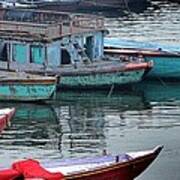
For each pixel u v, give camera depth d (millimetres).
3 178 52750
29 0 144750
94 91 92938
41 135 76625
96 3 152250
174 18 143375
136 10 153125
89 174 56000
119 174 57438
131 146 73125
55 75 91750
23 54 93688
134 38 123750
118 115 84938
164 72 97812
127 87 93938
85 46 96500
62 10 149750
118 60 96688
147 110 87000
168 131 78188
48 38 92688
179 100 91750
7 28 94250
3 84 86688
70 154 70500
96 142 74438
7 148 72062
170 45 109812
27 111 85188
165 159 67938
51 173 54375
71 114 85000
